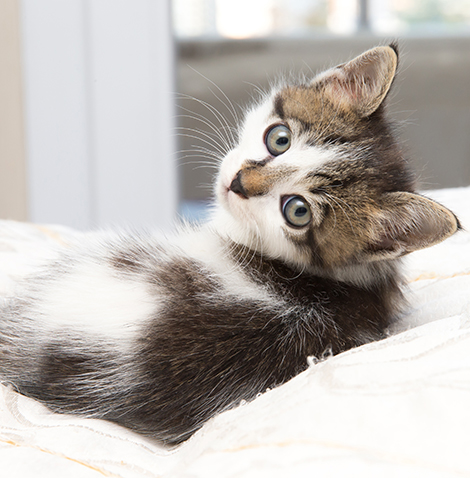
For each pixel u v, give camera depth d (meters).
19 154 0.77
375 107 0.43
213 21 0.90
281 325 0.39
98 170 0.81
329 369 0.33
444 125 0.96
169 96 0.83
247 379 0.37
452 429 0.28
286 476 0.27
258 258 0.42
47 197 0.80
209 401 0.37
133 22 0.78
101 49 0.78
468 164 0.96
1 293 0.43
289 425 0.31
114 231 0.45
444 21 0.97
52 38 0.76
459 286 0.43
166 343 0.38
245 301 0.39
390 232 0.41
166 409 0.37
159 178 0.83
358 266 0.41
